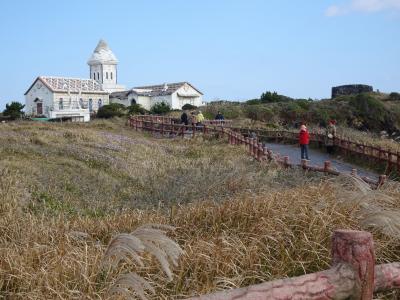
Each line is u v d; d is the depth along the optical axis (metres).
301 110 47.84
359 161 19.95
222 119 37.94
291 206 6.26
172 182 12.85
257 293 2.19
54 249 5.76
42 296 4.47
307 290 2.36
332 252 2.68
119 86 89.56
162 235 2.91
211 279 4.57
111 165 15.95
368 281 2.59
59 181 12.97
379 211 4.90
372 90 63.53
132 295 3.72
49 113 63.03
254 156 19.47
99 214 10.44
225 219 6.71
